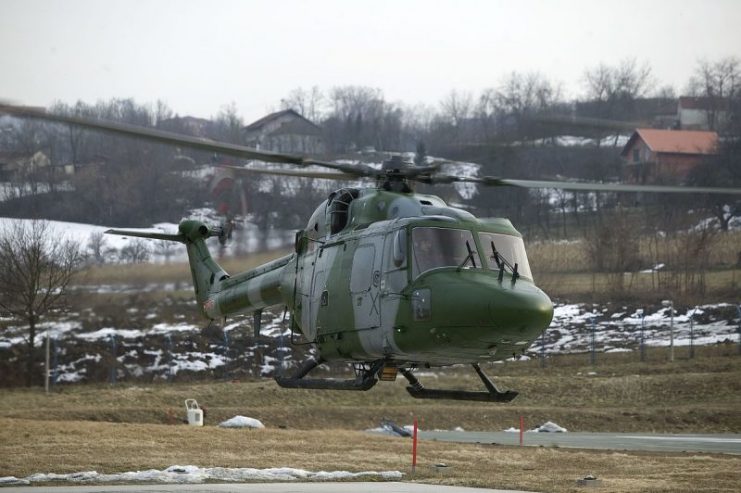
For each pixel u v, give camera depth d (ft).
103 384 602.03
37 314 609.83
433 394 246.88
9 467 291.99
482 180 246.68
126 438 363.97
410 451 358.23
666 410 529.04
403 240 227.40
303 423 513.04
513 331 215.10
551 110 488.85
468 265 225.76
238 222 560.61
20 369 607.78
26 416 472.44
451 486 258.37
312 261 262.47
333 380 248.32
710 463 329.52
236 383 599.57
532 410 540.11
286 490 230.48
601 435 482.28
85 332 651.66
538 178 545.03
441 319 217.97
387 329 227.81
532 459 344.08
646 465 325.62
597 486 262.26
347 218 254.06
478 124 513.45
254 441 371.56
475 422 529.45
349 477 280.10
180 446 349.20
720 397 552.82
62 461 305.53
